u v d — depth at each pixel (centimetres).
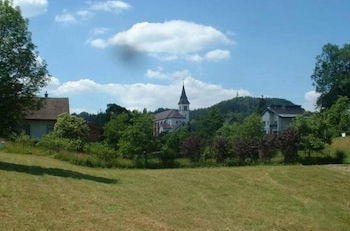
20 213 1416
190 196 2222
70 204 1634
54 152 4131
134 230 1403
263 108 13100
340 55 10625
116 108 7838
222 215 1842
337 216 2072
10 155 3553
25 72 2425
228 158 4647
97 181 2348
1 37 2366
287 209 2112
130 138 4453
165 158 4438
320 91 10831
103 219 1481
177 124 17612
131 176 2834
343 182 2977
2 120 2431
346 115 7594
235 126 7081
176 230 1488
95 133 6206
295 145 4753
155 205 1862
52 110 6744
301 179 3011
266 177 3077
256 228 1694
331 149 5438
